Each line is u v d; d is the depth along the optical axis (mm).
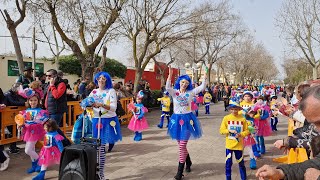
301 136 2836
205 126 12523
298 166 1803
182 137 5500
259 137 7711
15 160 6762
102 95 5242
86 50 13633
